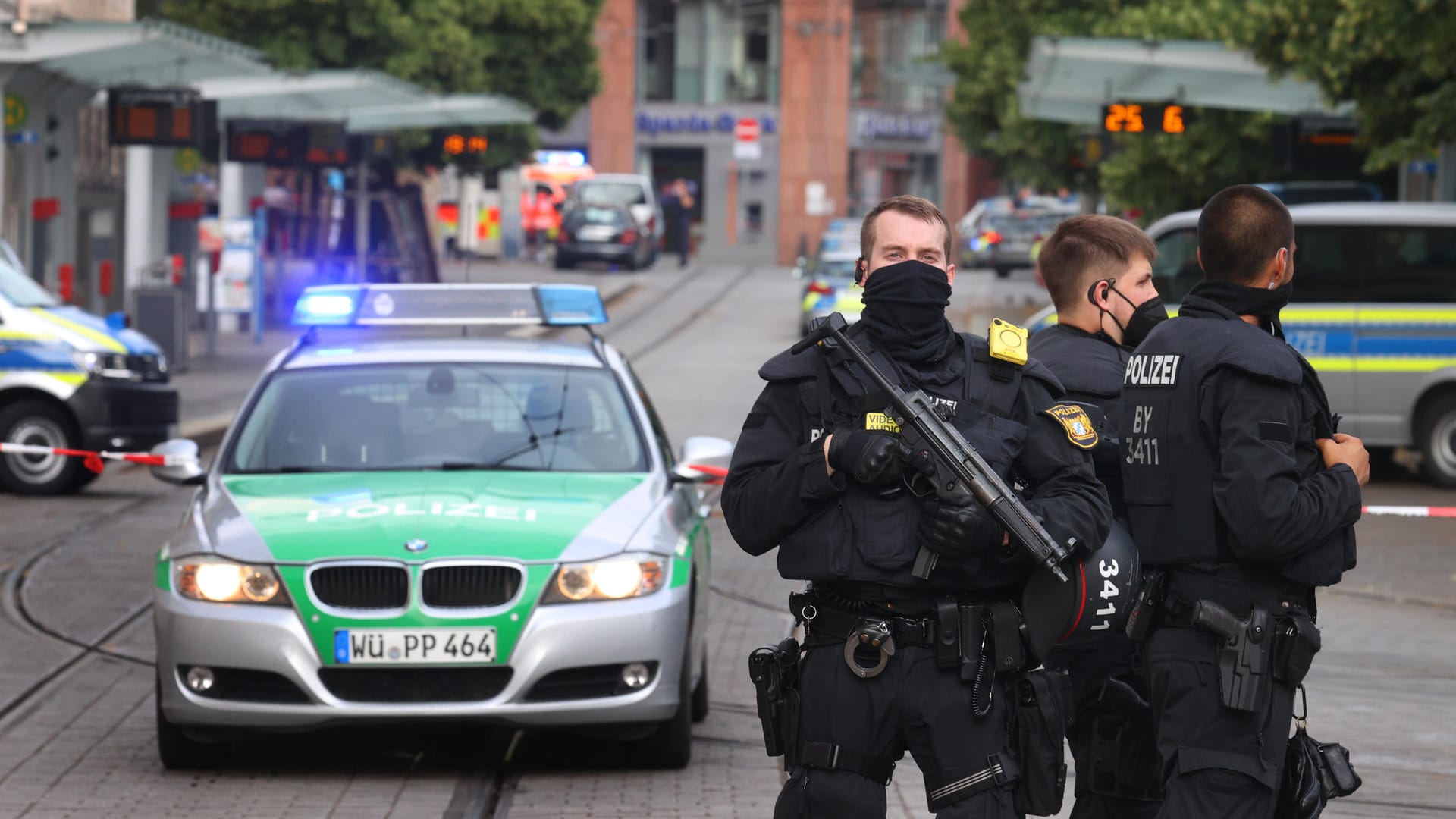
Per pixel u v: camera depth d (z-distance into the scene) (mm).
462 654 27688
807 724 17500
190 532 29469
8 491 63844
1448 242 66188
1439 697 34906
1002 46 161000
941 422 17000
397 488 30422
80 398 63031
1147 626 18141
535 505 29797
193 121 97875
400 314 35062
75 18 108062
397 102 125938
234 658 27766
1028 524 16750
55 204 99812
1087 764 21266
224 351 115625
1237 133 107375
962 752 17172
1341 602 45125
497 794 27984
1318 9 74312
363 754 30484
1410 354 66438
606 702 28203
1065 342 21781
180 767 29062
